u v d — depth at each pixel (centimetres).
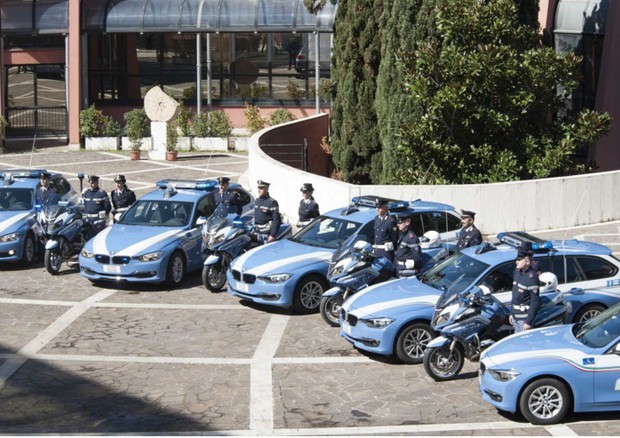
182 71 4362
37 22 4131
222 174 3294
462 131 2505
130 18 4138
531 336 1222
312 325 1630
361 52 2872
